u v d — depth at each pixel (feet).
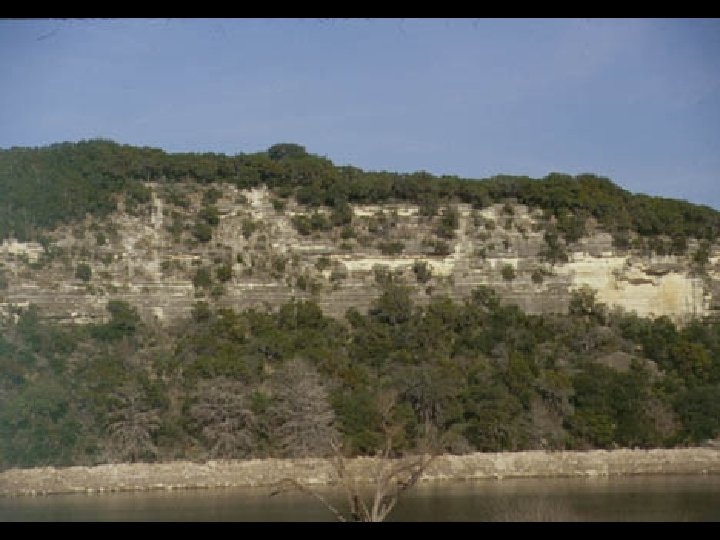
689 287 362.94
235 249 350.23
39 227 334.44
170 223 351.05
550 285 356.38
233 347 310.24
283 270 347.56
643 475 264.31
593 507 213.87
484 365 307.58
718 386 308.40
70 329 312.29
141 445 268.21
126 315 320.70
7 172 345.10
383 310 334.65
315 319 329.72
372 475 237.04
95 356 303.48
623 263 361.71
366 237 359.05
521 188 375.86
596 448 280.72
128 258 337.72
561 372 305.94
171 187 361.10
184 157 367.86
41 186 343.26
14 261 325.21
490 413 279.69
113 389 281.95
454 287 352.49
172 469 255.91
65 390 282.77
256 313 330.13
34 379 289.53
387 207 368.48
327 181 370.12
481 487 242.99
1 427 266.36
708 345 333.83
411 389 282.97
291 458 261.65
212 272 342.64
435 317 330.54
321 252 353.72
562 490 239.30
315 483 247.29
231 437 268.82
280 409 273.13
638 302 360.07
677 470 269.44
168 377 296.10
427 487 242.99
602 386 296.10
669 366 321.93
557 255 360.48
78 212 341.62
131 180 358.02
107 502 231.30
